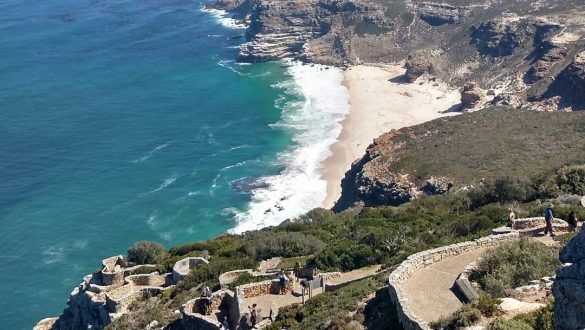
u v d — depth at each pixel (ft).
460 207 238.27
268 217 410.52
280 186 455.22
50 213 418.10
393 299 103.14
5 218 410.31
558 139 390.21
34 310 321.93
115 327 183.32
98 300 219.61
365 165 421.59
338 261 167.43
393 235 178.91
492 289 96.84
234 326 137.49
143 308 191.11
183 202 434.30
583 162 284.20
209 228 399.85
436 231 185.37
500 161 369.71
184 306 156.56
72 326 240.94
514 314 86.17
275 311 135.13
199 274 192.54
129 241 387.55
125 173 478.59
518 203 206.39
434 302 98.99
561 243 115.96
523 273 100.42
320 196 438.81
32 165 488.85
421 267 112.06
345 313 114.11
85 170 482.69
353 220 252.83
